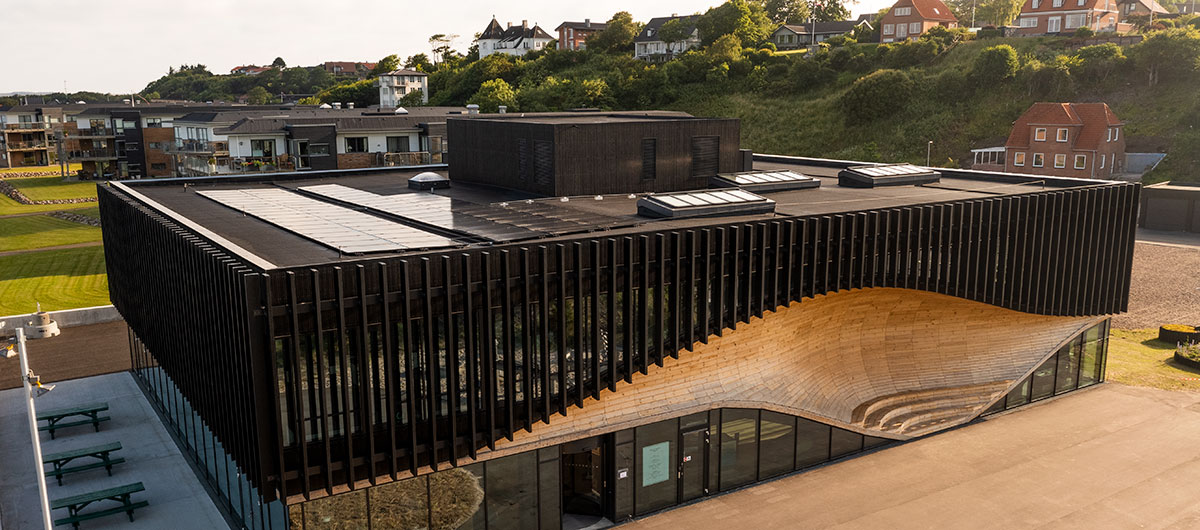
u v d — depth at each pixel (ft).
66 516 81.41
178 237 76.54
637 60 431.84
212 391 72.23
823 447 96.37
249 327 58.34
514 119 140.67
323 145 233.14
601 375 77.25
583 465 82.23
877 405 103.45
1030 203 103.76
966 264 99.86
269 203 109.60
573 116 149.89
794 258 87.25
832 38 424.46
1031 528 80.07
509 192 120.37
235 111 300.61
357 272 61.36
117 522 81.15
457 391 68.49
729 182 118.11
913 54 354.13
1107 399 116.37
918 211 93.66
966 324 109.29
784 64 376.48
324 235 81.46
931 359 109.60
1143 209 244.01
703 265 80.59
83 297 177.68
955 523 81.20
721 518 83.20
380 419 65.26
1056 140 269.44
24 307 168.55
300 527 64.54
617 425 79.66
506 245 69.46
